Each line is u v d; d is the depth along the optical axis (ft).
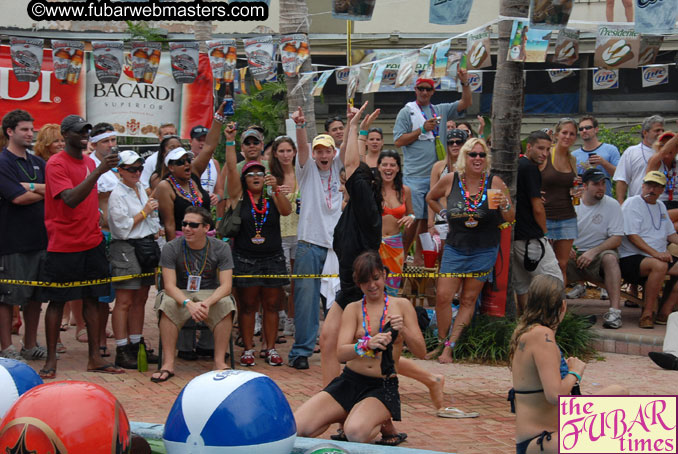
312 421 19.93
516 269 35.70
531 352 16.87
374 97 69.36
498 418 24.00
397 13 67.97
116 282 31.48
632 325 38.24
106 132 33.86
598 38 33.55
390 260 32.50
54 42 37.45
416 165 40.65
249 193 32.04
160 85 49.44
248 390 15.92
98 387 15.80
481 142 32.17
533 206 34.71
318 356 34.27
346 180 24.81
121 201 31.09
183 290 30.27
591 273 38.86
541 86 67.46
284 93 68.80
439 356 33.30
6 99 48.03
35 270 30.73
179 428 15.74
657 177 37.58
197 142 37.88
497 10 66.28
